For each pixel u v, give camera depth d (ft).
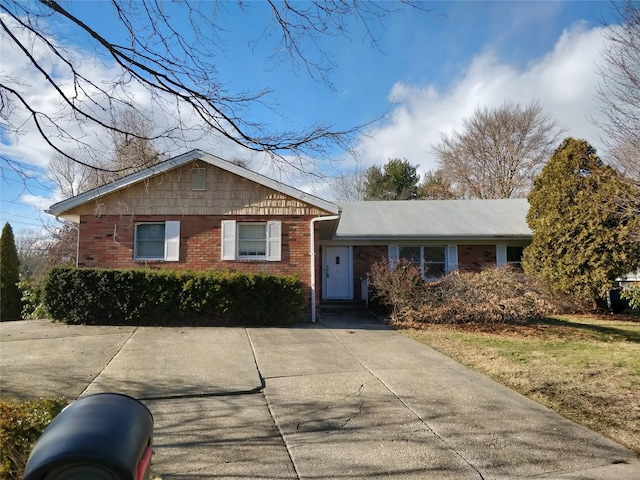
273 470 11.78
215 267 37.99
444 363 23.50
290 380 20.07
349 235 53.72
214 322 34.22
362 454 12.76
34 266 74.84
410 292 38.58
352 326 36.06
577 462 12.38
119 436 4.52
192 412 16.11
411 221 59.72
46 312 34.12
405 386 19.30
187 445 13.32
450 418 15.61
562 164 49.29
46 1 10.67
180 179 38.45
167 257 37.78
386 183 119.34
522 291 38.29
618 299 49.62
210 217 38.40
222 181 38.68
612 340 32.42
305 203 39.01
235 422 15.19
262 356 24.39
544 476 11.56
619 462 12.42
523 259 52.85
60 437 4.39
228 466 11.98
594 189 45.96
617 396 18.17
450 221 59.62
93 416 4.83
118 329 31.42
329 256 56.08
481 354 25.76
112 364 22.09
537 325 37.91
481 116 116.16
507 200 70.54
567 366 22.97
